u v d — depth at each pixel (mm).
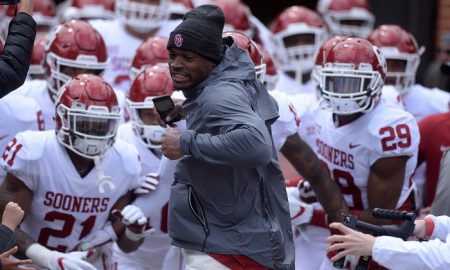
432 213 16047
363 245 13922
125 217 16422
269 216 14188
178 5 27453
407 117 17172
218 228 13984
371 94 16953
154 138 17953
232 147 13156
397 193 17281
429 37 34812
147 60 20500
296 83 25578
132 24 25328
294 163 17234
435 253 13836
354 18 28891
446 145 20031
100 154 16172
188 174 13977
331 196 17203
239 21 26031
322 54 18656
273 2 42125
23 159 16109
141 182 17312
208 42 13445
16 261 13672
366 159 17312
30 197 16391
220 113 13352
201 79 13672
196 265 14031
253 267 14000
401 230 14312
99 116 15898
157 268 18391
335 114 17531
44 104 19625
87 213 16641
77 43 18984
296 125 17125
